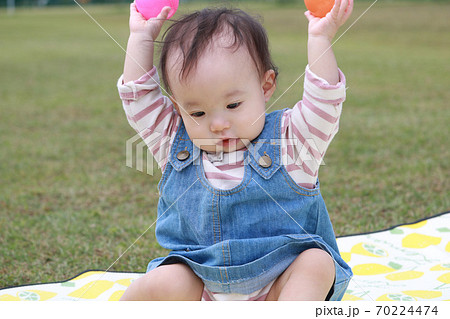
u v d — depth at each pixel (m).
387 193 3.61
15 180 4.18
